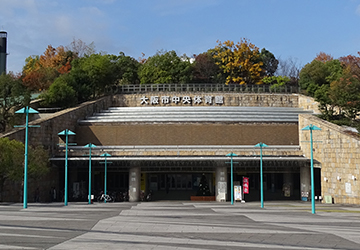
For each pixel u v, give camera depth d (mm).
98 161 51062
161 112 68875
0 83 55500
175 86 79625
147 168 55531
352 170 43406
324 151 49094
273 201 52062
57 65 103500
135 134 60844
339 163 45844
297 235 19219
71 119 61250
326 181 48594
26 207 33438
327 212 33375
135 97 75188
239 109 71375
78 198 55062
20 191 45062
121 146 58562
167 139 60344
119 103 75375
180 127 61312
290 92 79062
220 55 94938
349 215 30594
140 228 21172
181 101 74750
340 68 80250
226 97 75062
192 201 52844
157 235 18797
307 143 53062
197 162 51438
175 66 88875
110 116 67438
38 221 23422
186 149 57500
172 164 51594
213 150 52781
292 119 65875
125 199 53375
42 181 50094
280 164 51906
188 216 28578
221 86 79438
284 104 75625
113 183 65250
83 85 75062
